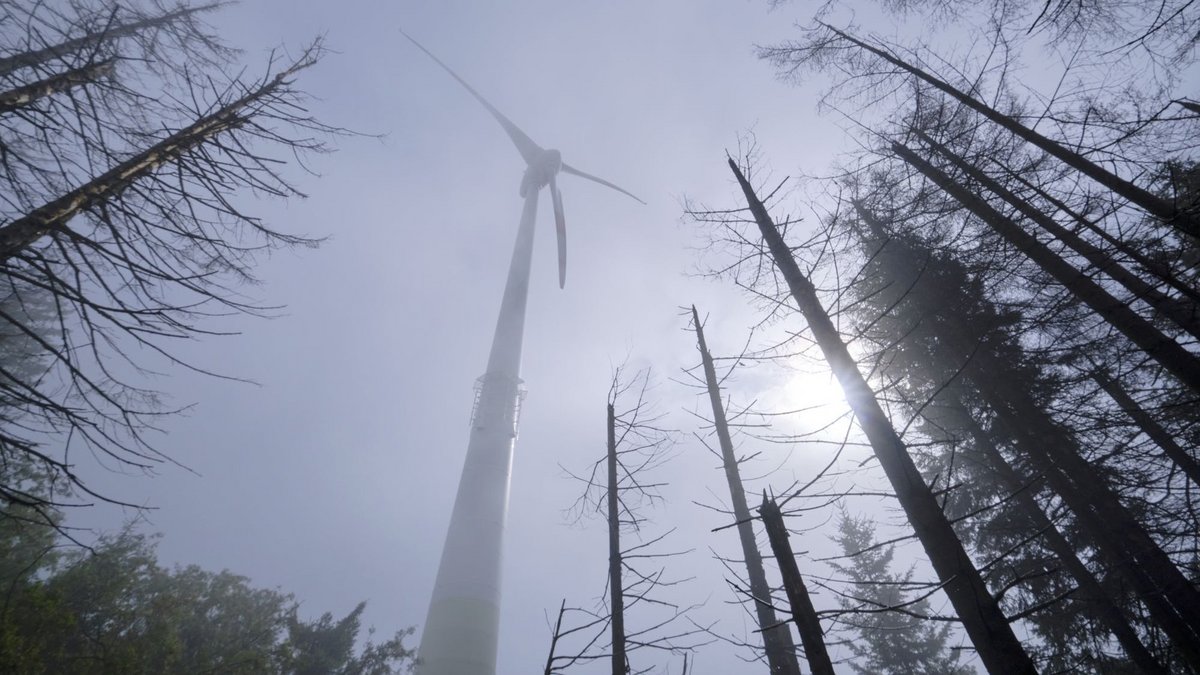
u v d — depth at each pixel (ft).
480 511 58.54
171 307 17.62
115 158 19.90
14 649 36.50
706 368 29.35
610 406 27.68
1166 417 25.53
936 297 35.24
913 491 15.17
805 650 13.60
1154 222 22.00
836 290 19.83
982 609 12.76
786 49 29.76
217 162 20.21
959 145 26.48
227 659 60.08
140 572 55.67
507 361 76.59
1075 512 30.78
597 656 18.80
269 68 21.49
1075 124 21.34
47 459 16.58
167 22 28.45
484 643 49.55
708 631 19.26
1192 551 25.96
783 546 15.35
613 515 23.97
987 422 36.78
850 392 17.90
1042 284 28.60
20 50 20.38
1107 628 33.86
